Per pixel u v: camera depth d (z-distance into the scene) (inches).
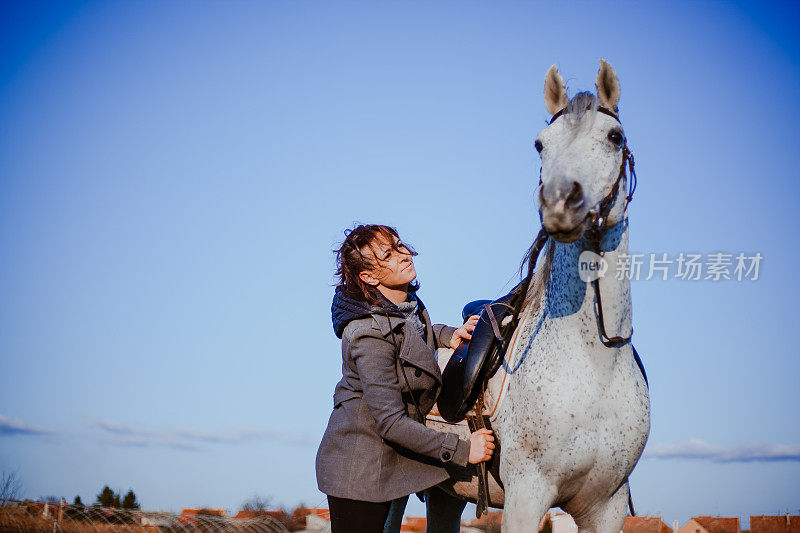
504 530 102.5
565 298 102.3
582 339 100.0
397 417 106.7
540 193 88.0
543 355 102.9
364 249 116.0
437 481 112.4
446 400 119.0
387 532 134.4
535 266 114.7
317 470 114.3
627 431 101.0
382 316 112.5
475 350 112.5
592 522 107.1
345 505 110.3
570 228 86.6
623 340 100.9
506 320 115.6
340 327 117.0
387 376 109.6
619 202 97.8
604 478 101.3
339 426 113.1
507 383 109.0
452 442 105.8
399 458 113.3
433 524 138.9
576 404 98.3
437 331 134.6
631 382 102.5
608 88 105.0
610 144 96.5
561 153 93.9
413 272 118.6
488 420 112.6
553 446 99.2
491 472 115.0
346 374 117.1
